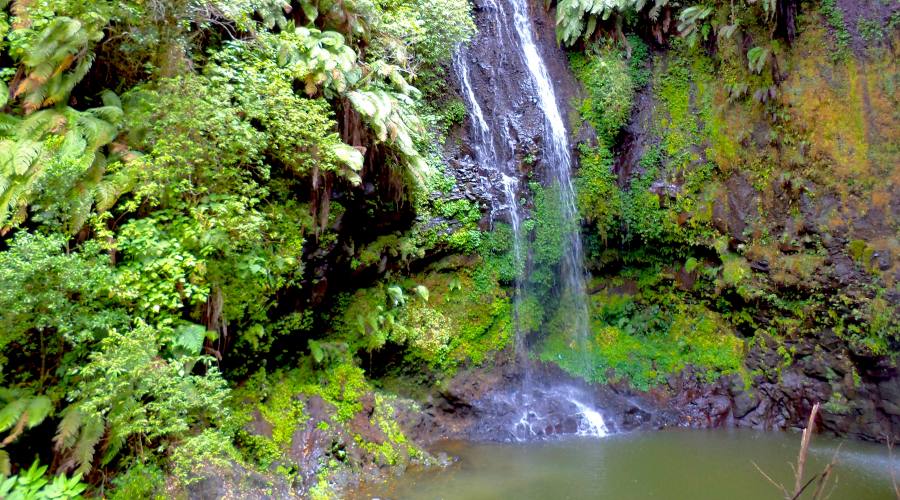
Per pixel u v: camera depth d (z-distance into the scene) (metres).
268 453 6.13
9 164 4.87
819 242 9.07
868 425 8.45
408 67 9.05
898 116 8.77
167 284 5.12
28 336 4.69
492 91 10.73
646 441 8.37
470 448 7.89
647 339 10.59
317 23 7.71
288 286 6.67
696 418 9.38
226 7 6.19
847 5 9.30
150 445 5.07
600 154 10.71
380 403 7.61
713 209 9.98
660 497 6.22
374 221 8.21
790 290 9.29
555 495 6.26
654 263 10.88
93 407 4.27
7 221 4.67
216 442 5.12
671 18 10.89
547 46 11.71
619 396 9.65
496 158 10.34
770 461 7.47
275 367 7.02
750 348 9.78
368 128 7.56
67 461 4.52
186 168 5.48
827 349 9.00
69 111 5.38
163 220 5.59
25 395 4.62
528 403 9.09
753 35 9.94
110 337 4.49
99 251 5.13
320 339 7.77
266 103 6.09
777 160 9.59
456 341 8.95
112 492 4.72
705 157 10.19
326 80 6.79
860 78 9.09
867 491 6.42
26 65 5.41
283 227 6.55
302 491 6.07
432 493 6.29
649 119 10.77
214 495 5.09
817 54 9.42
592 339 10.61
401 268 8.83
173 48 5.98
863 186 8.84
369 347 7.87
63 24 5.25
